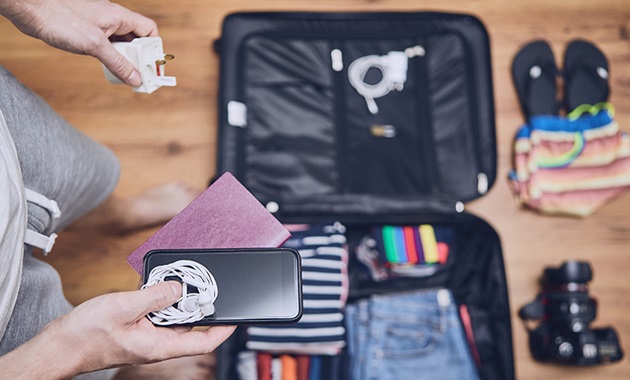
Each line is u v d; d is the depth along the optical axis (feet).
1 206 1.66
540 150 4.32
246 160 4.04
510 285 4.31
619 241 4.40
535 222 4.40
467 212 4.07
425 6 4.61
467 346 3.80
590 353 3.78
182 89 4.37
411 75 4.24
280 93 4.13
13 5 2.04
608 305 4.32
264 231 2.20
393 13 4.30
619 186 4.27
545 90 4.46
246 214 2.21
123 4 4.43
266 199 3.99
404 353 3.79
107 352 1.74
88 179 2.83
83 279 4.01
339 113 4.15
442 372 3.77
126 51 2.25
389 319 3.83
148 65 2.34
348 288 4.04
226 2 4.50
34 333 2.22
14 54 4.28
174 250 2.06
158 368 3.83
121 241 4.06
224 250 2.08
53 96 4.27
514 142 4.48
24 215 1.82
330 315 3.71
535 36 4.62
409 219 4.00
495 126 4.27
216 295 1.98
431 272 4.02
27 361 1.62
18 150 2.15
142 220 4.02
